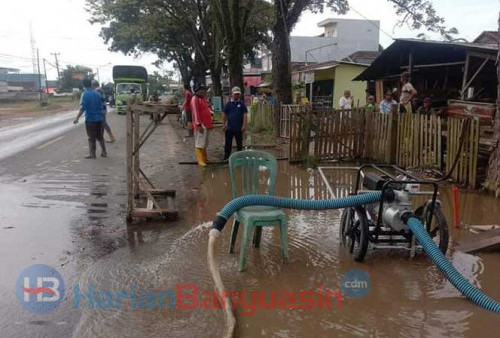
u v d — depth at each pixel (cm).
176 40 3425
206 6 2517
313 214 684
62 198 760
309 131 1116
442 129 927
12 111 3997
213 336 350
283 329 362
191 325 365
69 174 959
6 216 655
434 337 352
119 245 542
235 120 1110
